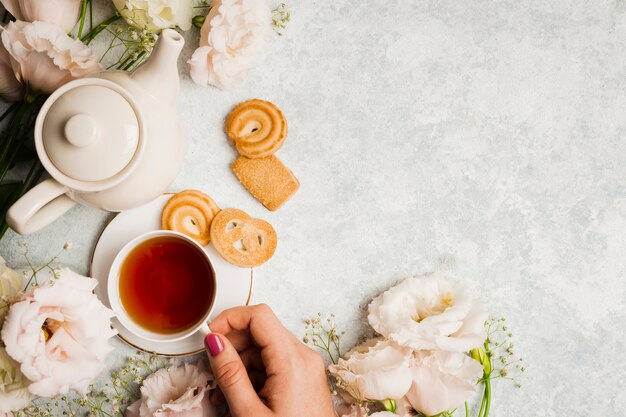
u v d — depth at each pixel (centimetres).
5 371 52
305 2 64
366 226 65
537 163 67
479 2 66
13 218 50
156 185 54
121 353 64
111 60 63
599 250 67
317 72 65
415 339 59
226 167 64
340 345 65
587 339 67
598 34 67
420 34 65
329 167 65
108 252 61
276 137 62
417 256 66
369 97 65
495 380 67
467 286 61
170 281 60
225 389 57
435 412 60
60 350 52
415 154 66
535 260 67
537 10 66
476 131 66
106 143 50
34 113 61
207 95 64
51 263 62
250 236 62
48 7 54
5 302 53
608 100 67
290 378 58
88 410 64
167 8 57
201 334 61
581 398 67
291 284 65
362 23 65
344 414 63
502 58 66
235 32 58
